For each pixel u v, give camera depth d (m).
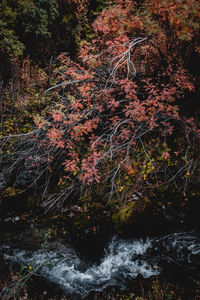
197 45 4.98
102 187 5.21
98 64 4.90
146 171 5.11
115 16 4.71
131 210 4.55
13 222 5.01
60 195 5.18
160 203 4.80
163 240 4.43
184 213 4.72
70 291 3.79
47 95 6.47
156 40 5.29
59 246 4.53
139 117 4.24
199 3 3.67
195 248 4.14
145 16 4.94
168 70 5.30
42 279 3.91
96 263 4.37
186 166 5.05
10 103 6.49
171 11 4.05
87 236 4.48
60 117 4.03
